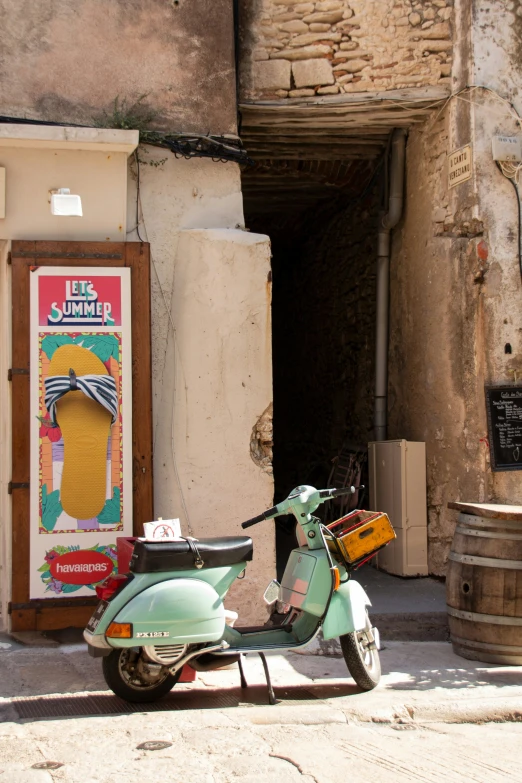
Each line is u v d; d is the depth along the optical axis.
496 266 6.65
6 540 5.85
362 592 4.83
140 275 5.89
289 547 9.05
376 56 6.97
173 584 4.39
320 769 3.63
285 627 4.86
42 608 5.60
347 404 9.52
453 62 6.96
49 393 5.70
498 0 6.76
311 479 10.49
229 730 4.12
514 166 6.68
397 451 7.44
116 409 5.78
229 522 6.00
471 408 6.72
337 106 7.00
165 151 6.26
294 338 11.45
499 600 5.32
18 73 6.09
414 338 7.75
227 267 6.09
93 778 3.53
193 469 5.98
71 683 4.89
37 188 5.89
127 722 4.21
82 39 6.20
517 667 5.33
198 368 6.02
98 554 5.69
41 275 5.76
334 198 9.65
